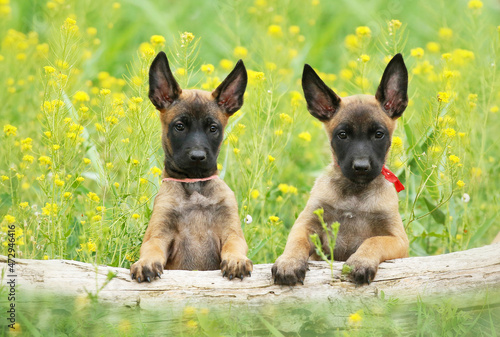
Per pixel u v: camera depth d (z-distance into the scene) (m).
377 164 9.30
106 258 9.98
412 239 10.70
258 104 11.46
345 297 8.13
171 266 9.78
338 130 9.59
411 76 13.66
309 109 10.04
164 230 9.65
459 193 12.41
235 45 19.22
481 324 7.62
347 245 9.74
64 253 9.78
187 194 9.77
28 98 14.78
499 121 14.45
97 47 19.17
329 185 9.80
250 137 12.35
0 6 17.92
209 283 8.18
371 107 9.63
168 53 15.68
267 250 10.98
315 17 21.50
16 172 11.50
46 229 10.21
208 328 7.54
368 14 20.91
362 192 9.66
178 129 9.66
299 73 17.98
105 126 10.81
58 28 14.32
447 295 8.15
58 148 10.11
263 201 11.16
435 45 16.92
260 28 18.22
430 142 11.47
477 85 14.20
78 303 7.82
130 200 11.36
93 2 19.27
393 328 7.53
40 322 7.52
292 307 8.09
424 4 19.47
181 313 7.86
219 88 9.91
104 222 10.20
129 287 8.04
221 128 9.94
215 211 9.80
